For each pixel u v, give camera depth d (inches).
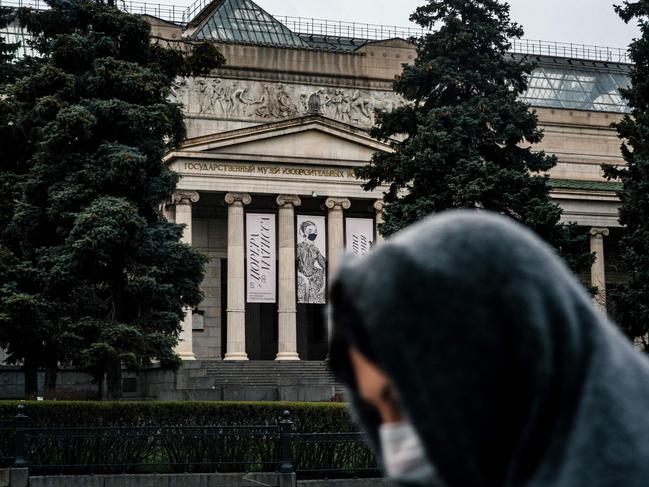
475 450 90.0
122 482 1227.9
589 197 3671.3
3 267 1786.4
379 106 3791.8
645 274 2143.2
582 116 4153.5
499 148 2090.3
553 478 89.3
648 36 2310.5
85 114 1758.1
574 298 95.5
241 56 3705.7
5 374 2989.7
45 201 1831.9
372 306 93.0
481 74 2178.9
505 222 97.2
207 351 3612.2
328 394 2758.4
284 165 3449.8
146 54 1930.4
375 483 1291.8
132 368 1705.2
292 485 1268.5
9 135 2033.7
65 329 1726.1
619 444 90.0
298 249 3324.3
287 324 3395.7
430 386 90.8
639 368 94.7
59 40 1838.1
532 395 90.6
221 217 3681.1
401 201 2079.2
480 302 91.7
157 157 1844.2
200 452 1291.8
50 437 1243.8
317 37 4244.6
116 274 1775.3
